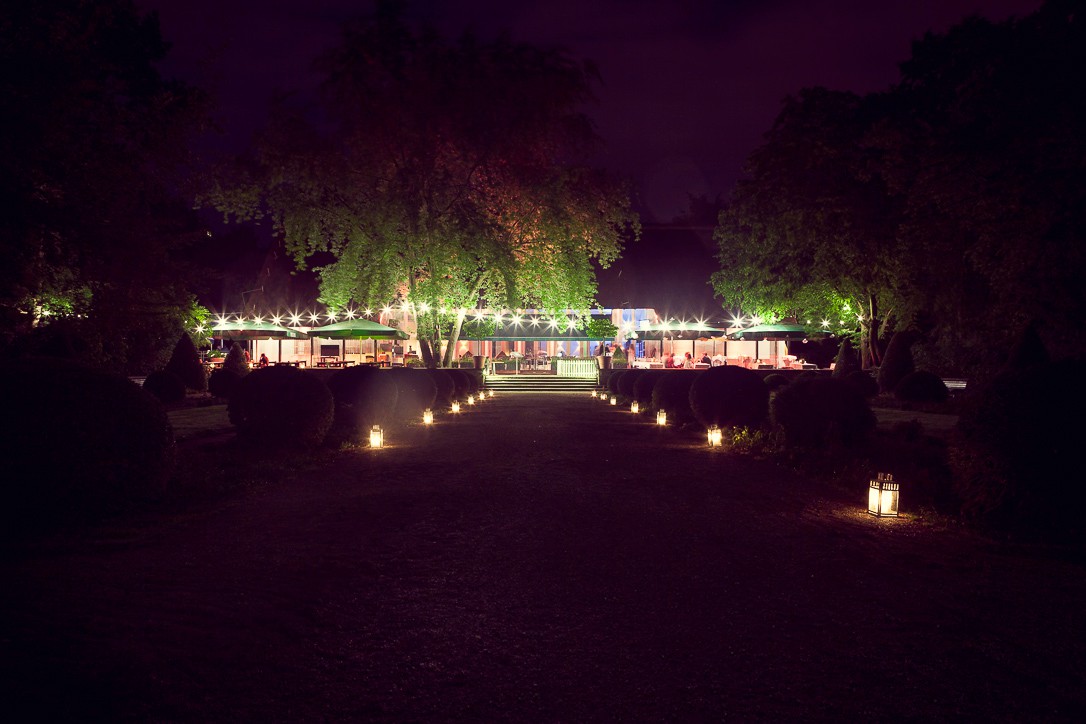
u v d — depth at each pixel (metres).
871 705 3.69
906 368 30.53
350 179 23.80
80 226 10.97
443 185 23.52
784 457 12.55
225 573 5.90
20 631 4.44
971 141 19.80
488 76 23.14
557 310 27.25
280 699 3.72
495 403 29.98
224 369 27.19
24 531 7.12
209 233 15.42
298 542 6.98
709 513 8.41
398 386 20.48
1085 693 3.84
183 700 3.68
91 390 7.78
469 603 5.25
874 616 5.01
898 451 12.74
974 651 4.39
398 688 3.87
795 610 5.12
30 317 12.25
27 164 9.88
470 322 34.84
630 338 41.22
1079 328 20.27
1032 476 7.52
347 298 26.22
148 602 5.12
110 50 17.73
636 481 10.64
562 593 5.49
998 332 23.84
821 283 32.78
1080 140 16.75
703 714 3.59
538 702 3.72
